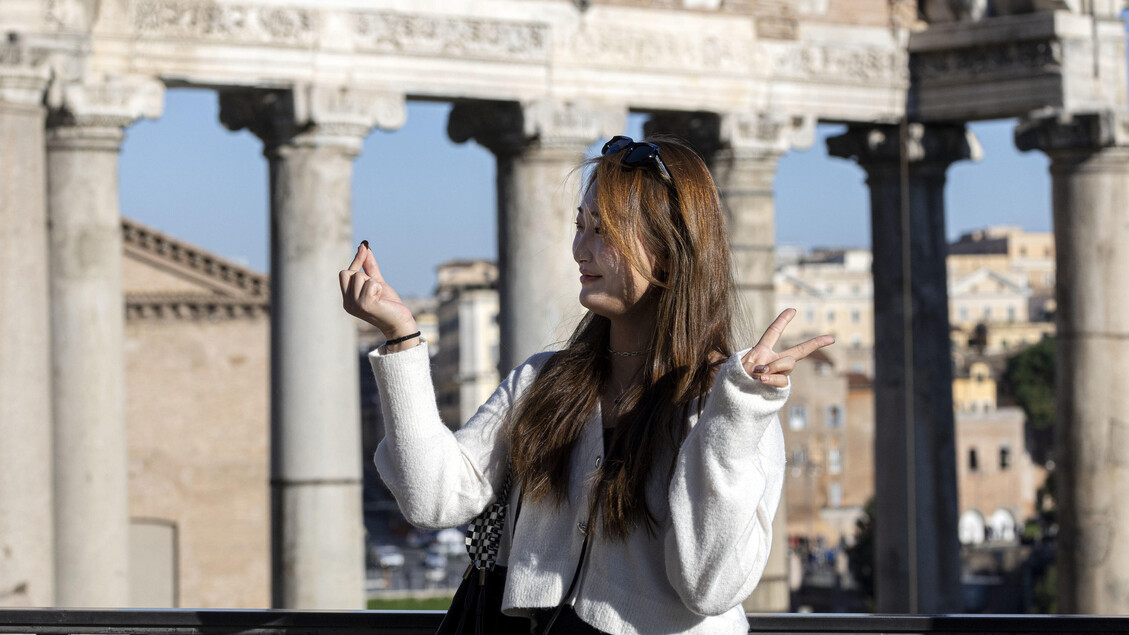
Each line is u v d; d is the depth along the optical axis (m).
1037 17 20.41
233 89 18.05
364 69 18.25
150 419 52.91
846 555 79.06
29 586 15.98
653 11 20.02
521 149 19.19
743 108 20.61
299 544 18.03
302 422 17.98
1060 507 20.86
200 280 52.91
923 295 22.11
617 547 4.34
